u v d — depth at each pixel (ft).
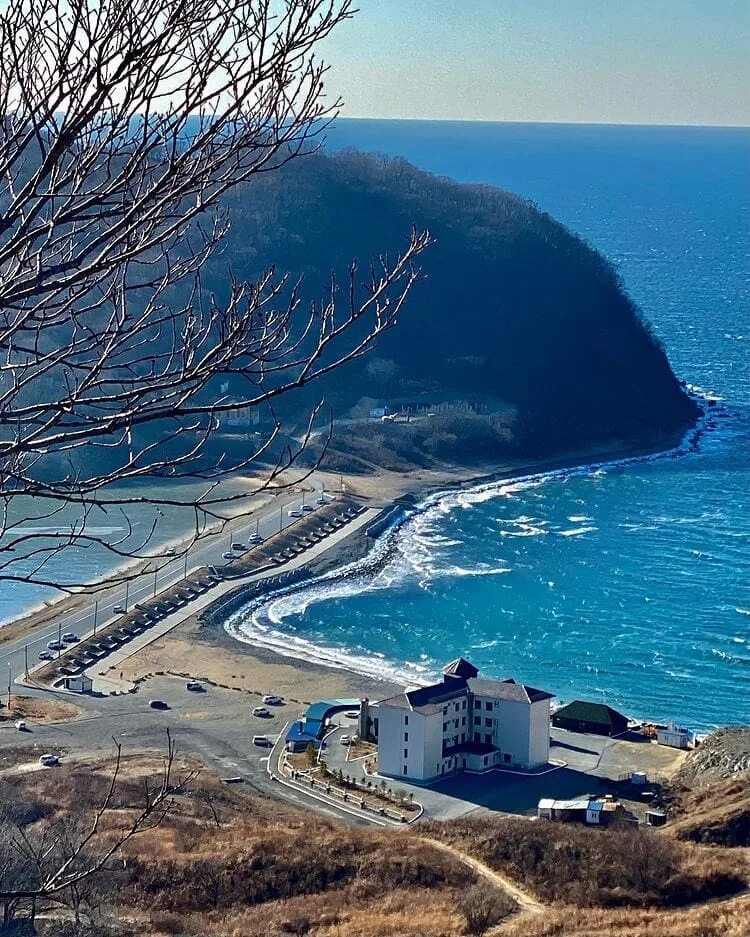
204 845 162.71
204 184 27.17
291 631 315.78
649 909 152.76
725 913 144.46
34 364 27.89
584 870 164.35
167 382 28.19
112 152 27.09
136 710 255.29
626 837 172.14
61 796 179.01
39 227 26.32
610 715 244.63
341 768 224.53
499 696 225.15
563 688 277.03
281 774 220.84
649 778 220.02
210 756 228.22
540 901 157.58
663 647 298.76
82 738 235.40
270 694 268.62
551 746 236.22
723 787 205.77
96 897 114.93
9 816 157.48
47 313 28.71
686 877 160.15
